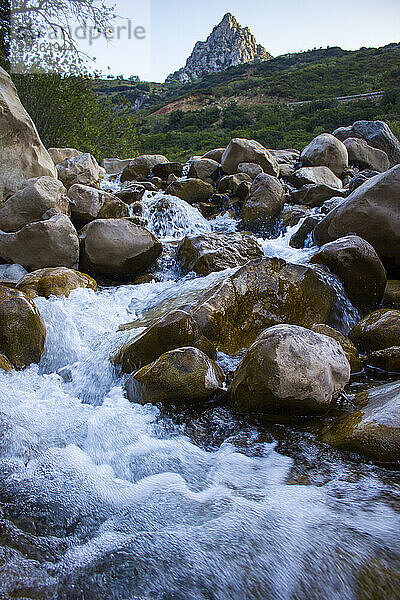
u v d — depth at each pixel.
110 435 2.91
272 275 4.37
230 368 3.68
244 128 33.50
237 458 2.65
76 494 2.40
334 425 2.83
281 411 3.02
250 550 1.98
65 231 5.67
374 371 3.67
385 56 57.50
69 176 8.12
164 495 2.38
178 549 2.02
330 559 1.90
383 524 2.07
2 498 2.36
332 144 11.11
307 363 2.96
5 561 1.96
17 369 3.72
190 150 27.59
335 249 4.77
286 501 2.27
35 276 5.03
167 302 4.73
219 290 4.19
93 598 1.80
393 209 5.31
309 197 8.41
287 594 1.79
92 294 5.03
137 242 5.83
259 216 7.58
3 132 6.31
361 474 2.45
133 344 3.63
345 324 4.57
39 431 2.94
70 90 13.42
